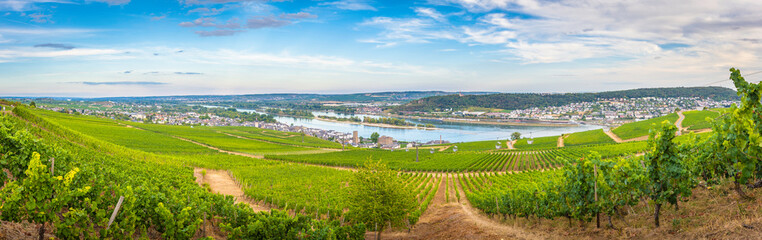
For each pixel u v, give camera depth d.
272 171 70.12
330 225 21.77
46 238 13.67
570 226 21.12
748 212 14.35
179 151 107.50
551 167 79.38
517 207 26.97
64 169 19.72
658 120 188.38
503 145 170.25
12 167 17.45
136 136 129.38
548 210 22.55
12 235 12.74
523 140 185.88
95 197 15.78
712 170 18.00
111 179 28.42
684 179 16.14
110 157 55.47
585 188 19.22
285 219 18.33
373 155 121.81
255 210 37.81
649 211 18.62
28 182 12.38
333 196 42.47
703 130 133.88
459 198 46.56
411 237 26.66
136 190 16.75
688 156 18.66
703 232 13.82
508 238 20.77
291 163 91.94
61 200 12.80
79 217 13.34
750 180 17.03
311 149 149.50
